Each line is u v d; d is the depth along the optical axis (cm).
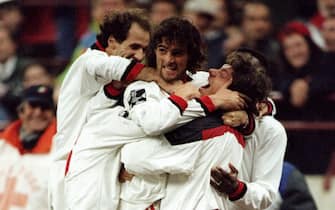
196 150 1752
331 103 3212
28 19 4203
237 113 1777
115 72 1803
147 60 1809
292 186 2322
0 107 3609
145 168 1753
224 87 1788
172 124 1738
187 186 1758
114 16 1880
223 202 1784
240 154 1792
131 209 1791
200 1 3584
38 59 3934
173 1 3666
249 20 3512
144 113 1750
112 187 1808
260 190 1809
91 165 1820
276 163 1850
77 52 3534
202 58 1802
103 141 1814
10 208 2583
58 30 4109
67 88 1903
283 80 3259
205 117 1767
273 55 3419
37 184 2594
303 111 3206
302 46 3278
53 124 2691
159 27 1778
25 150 2659
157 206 1783
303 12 3841
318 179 2989
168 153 1752
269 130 1850
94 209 1806
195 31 1786
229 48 3469
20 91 3628
